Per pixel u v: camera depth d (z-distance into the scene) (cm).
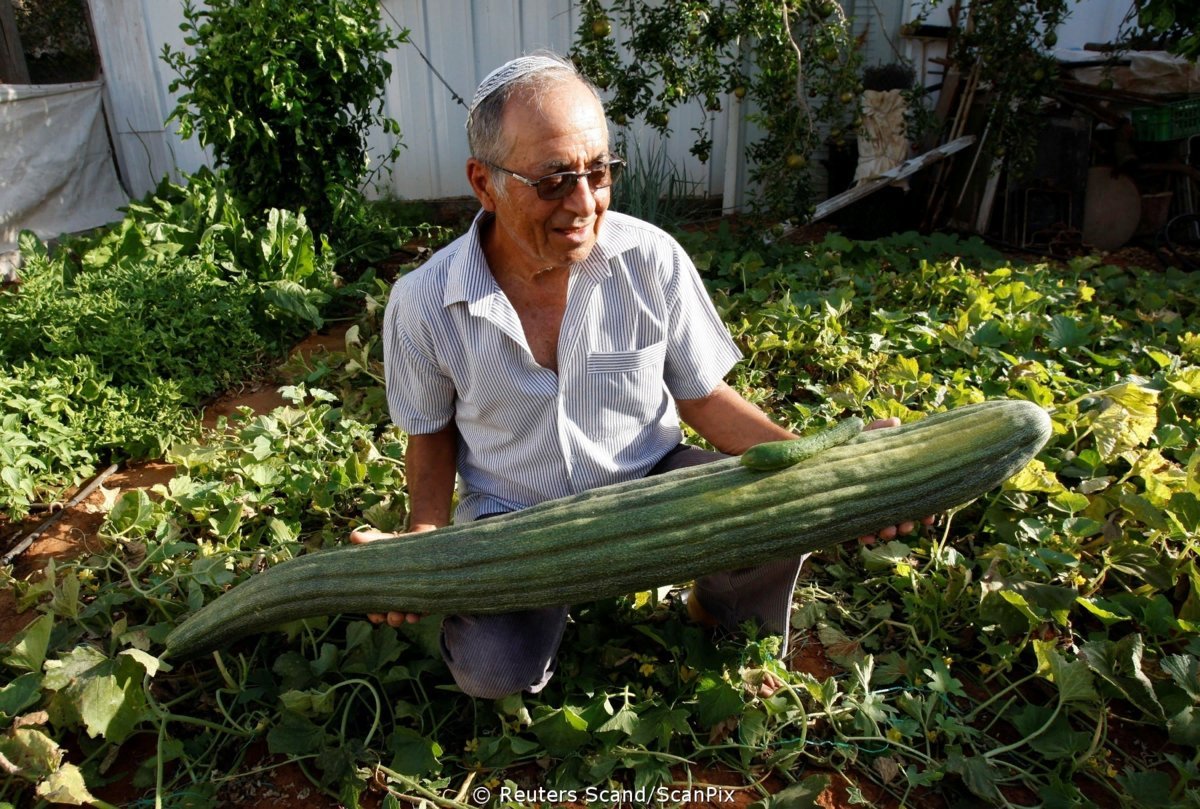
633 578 207
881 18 791
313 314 550
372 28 681
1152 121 703
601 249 221
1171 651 274
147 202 695
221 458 384
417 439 253
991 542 317
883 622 282
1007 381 404
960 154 805
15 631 300
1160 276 609
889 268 646
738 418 256
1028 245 777
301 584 230
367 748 240
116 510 324
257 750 250
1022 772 229
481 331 221
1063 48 855
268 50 605
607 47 714
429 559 216
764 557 208
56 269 526
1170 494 297
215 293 529
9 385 406
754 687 250
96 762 243
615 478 244
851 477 208
